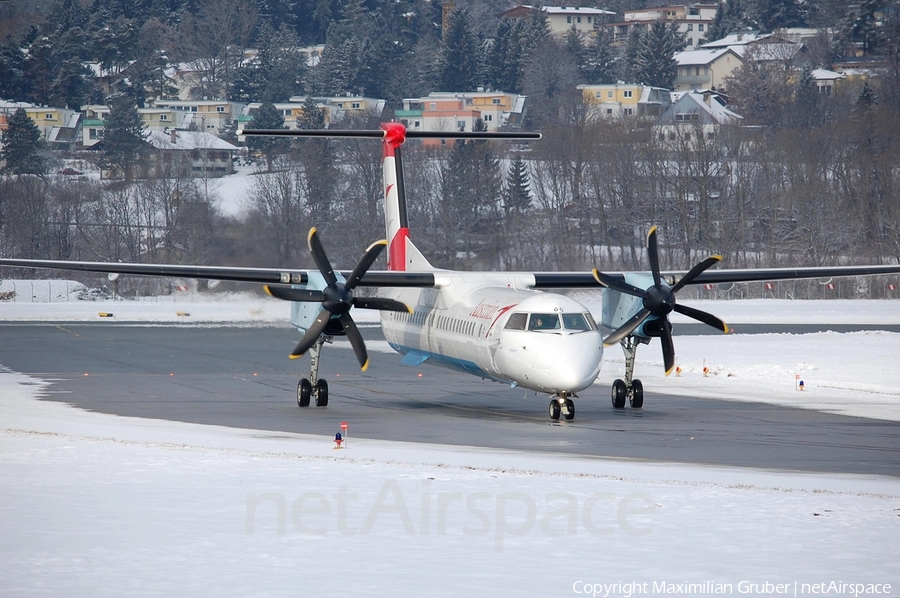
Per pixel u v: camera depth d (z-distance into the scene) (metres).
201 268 96.88
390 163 116.38
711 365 139.75
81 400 102.00
